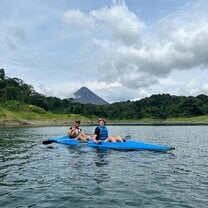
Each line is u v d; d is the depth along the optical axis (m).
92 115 155.25
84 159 15.59
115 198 8.48
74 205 7.91
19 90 144.00
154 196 8.67
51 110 151.75
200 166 13.69
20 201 8.27
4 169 13.02
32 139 30.28
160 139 30.95
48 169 12.94
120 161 14.95
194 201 8.22
